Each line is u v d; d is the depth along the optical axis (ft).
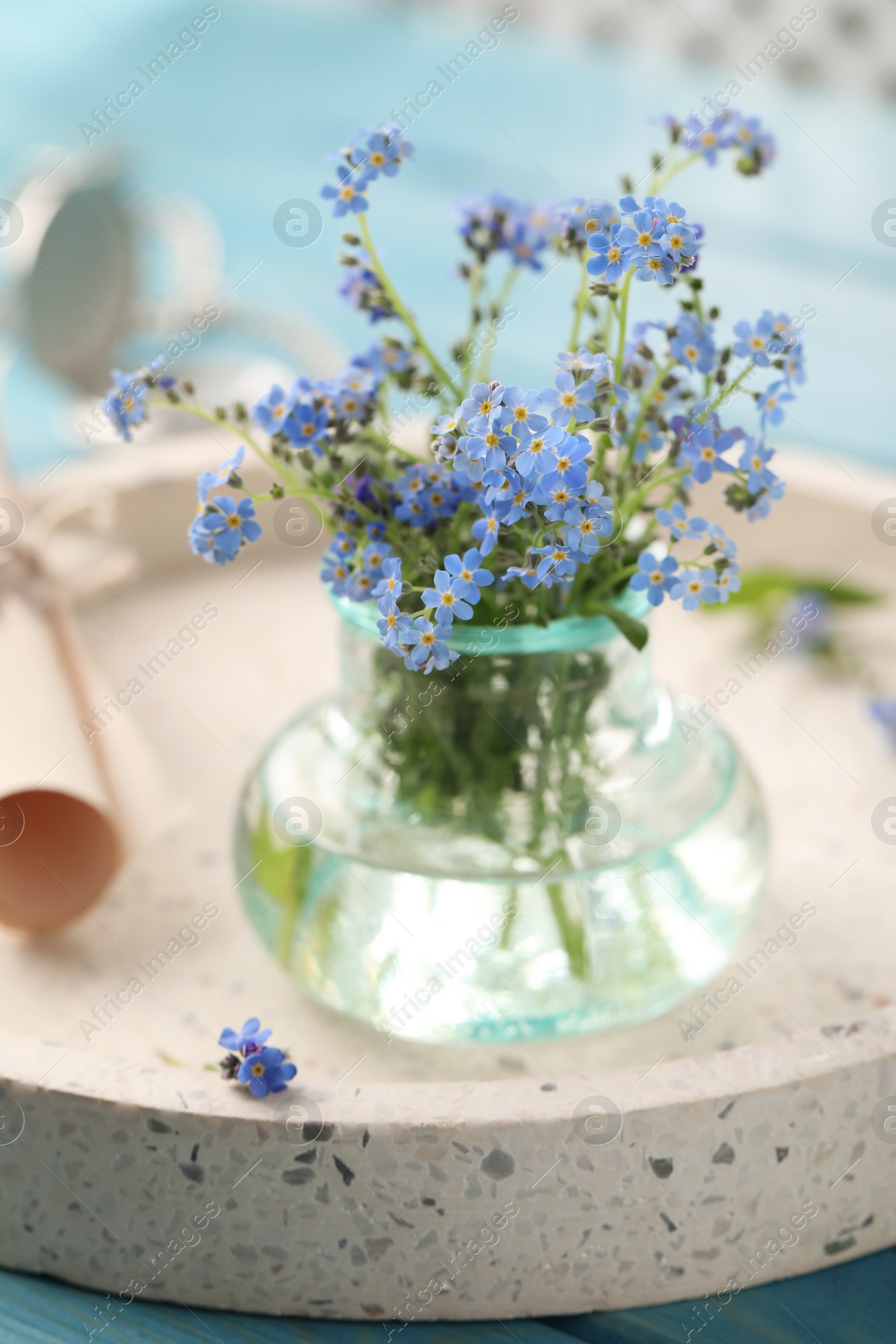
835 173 3.82
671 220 1.23
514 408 1.23
